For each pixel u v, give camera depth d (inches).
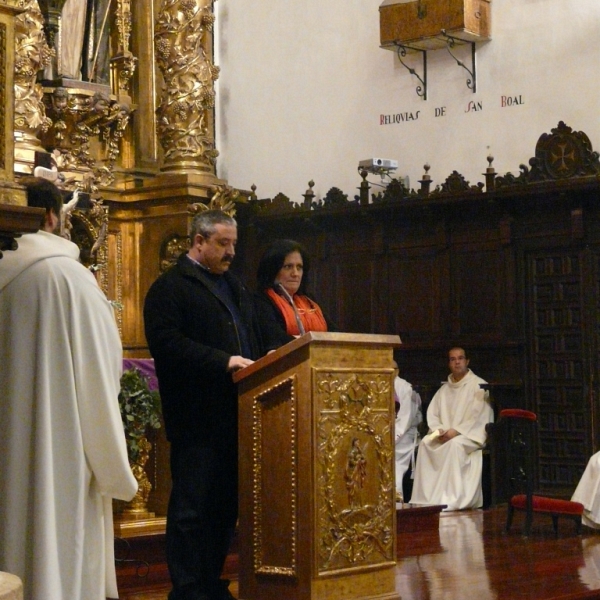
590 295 456.8
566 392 462.3
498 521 401.7
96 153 423.8
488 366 480.4
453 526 385.7
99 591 166.6
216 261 209.6
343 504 191.9
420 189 497.4
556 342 465.1
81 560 160.7
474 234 486.0
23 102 370.9
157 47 433.4
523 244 473.1
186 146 428.5
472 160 501.0
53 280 163.0
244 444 196.2
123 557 273.0
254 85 567.2
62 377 162.1
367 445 197.2
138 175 435.5
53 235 170.1
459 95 505.4
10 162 150.8
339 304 519.8
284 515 190.7
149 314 204.8
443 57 510.0
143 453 290.4
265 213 529.0
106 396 165.2
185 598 193.3
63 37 404.8
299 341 187.8
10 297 162.1
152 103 445.1
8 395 161.3
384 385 201.8
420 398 492.1
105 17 426.9
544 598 235.3
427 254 498.0
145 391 284.4
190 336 204.7
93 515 167.0
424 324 498.0
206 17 436.8
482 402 463.2
